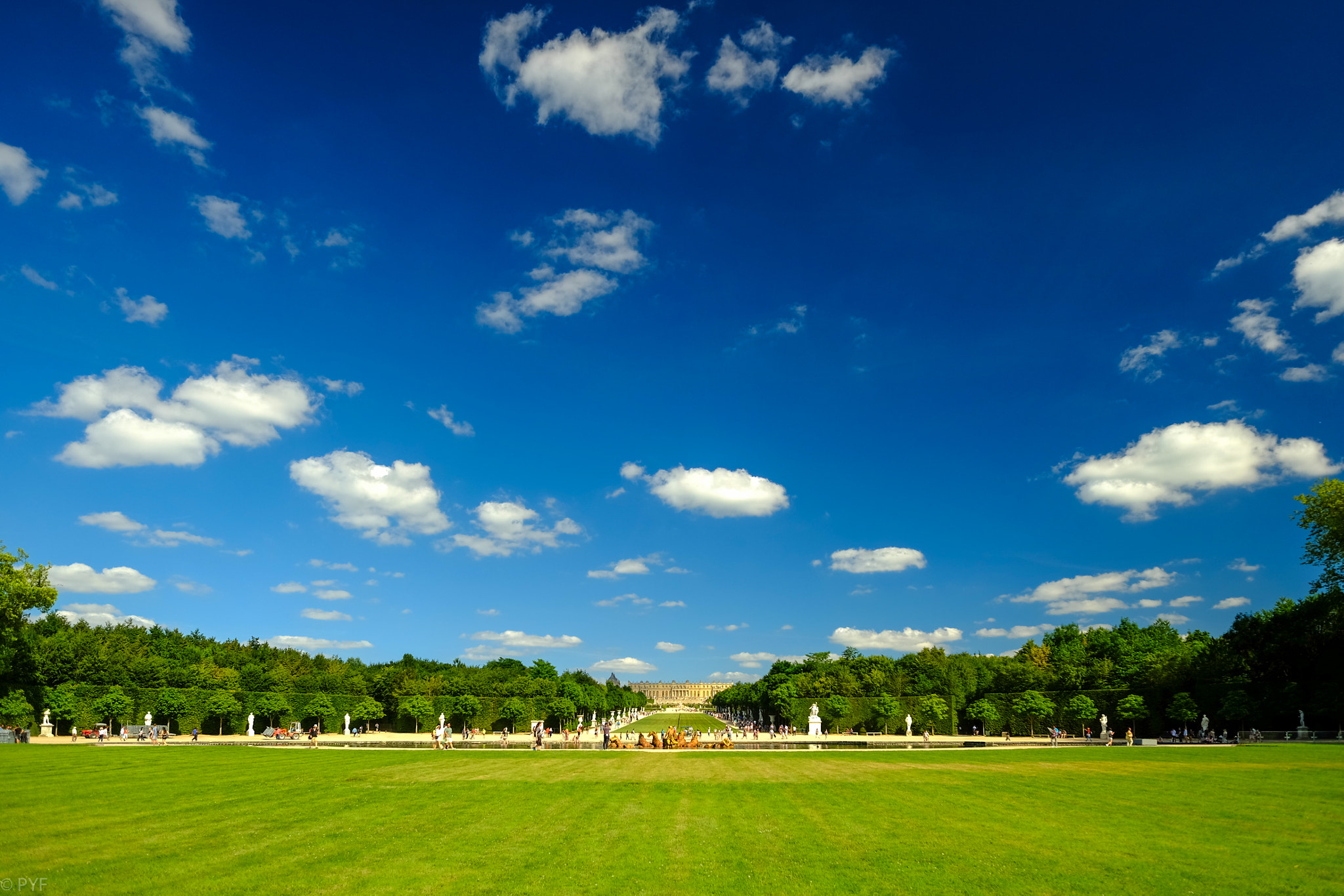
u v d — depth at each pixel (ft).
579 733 364.79
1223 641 307.99
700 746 245.45
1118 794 117.60
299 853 75.77
